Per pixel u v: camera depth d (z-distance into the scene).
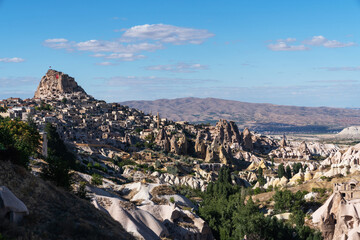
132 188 130.12
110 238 63.31
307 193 145.62
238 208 132.12
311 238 108.25
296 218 115.12
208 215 125.19
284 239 111.19
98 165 197.75
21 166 75.00
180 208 116.06
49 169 87.81
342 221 107.56
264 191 170.88
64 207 68.25
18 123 127.12
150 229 91.88
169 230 99.88
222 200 149.50
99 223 68.50
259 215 112.44
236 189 182.12
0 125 123.75
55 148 168.12
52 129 173.50
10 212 56.53
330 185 149.38
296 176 179.88
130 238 70.00
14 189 65.75
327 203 113.81
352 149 186.62
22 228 55.53
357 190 112.69
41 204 65.69
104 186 130.12
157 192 128.62
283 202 135.50
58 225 59.94
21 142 118.81
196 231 103.44
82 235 60.22
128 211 93.38
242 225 112.75
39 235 56.12
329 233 109.88
